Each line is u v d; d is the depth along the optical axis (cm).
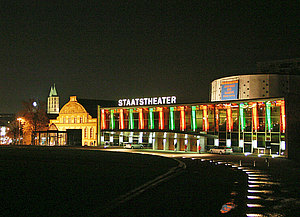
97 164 3309
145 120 7694
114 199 1516
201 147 6569
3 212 1259
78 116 9538
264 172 2886
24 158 4069
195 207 1386
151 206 1388
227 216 1252
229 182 2175
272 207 1441
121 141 8294
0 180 2120
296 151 4991
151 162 3647
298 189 1938
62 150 6312
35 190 1748
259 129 5925
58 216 1199
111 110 8388
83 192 1691
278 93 8769
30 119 10212
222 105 6450
